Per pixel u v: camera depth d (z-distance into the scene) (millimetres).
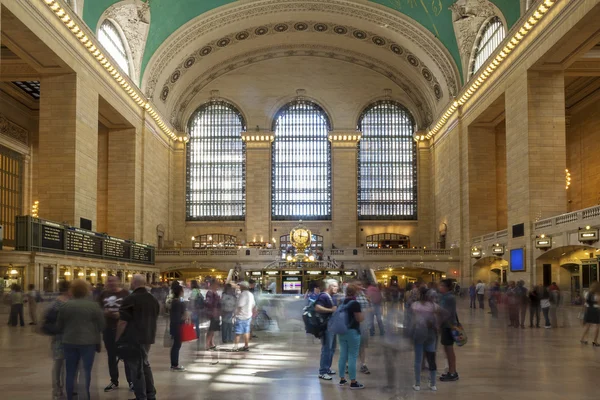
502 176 40594
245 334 13789
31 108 40594
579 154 39406
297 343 15188
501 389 9117
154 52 40875
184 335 10930
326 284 10609
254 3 41875
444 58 41531
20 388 9148
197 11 40781
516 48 31156
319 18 44938
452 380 9797
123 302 7961
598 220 23422
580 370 10883
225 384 9562
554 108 29859
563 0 25594
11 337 16156
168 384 9570
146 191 42281
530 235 29484
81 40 29828
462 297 39031
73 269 28438
